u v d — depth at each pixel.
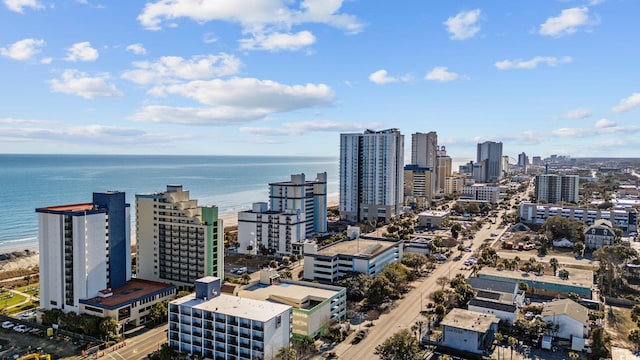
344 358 133.00
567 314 144.88
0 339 146.00
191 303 135.00
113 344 142.00
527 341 145.75
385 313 172.62
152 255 198.88
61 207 170.50
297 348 132.75
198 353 130.50
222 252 195.38
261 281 173.12
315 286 167.50
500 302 162.88
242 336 123.75
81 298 157.25
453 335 138.00
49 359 126.75
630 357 134.12
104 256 165.62
